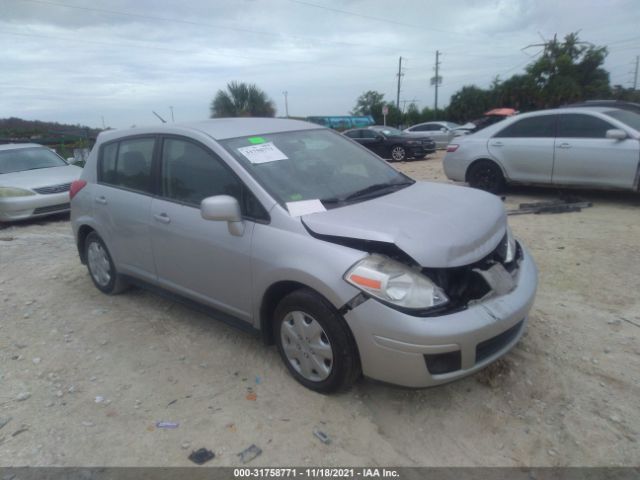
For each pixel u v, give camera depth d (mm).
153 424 2953
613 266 5105
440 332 2609
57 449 2775
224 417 2988
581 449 2666
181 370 3539
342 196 3480
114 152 4582
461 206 3318
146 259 4207
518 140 8422
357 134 19469
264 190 3266
